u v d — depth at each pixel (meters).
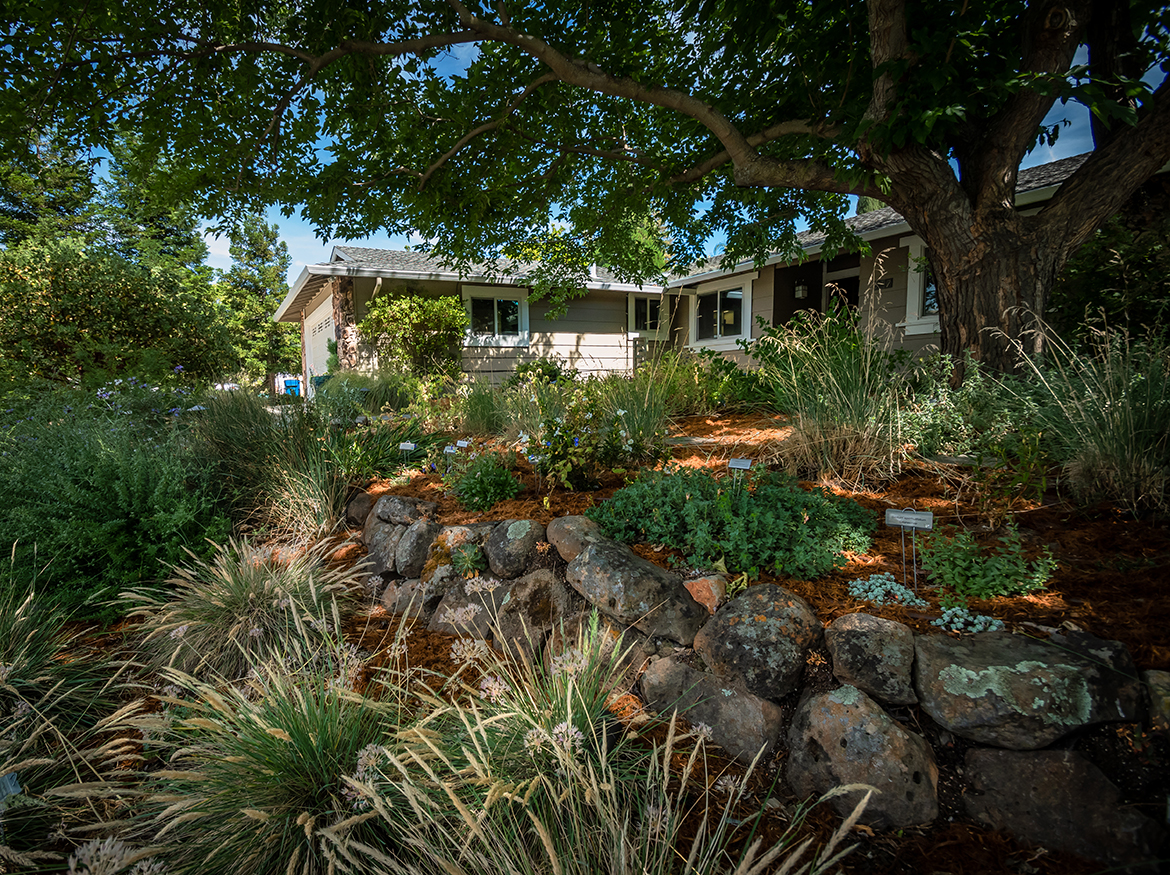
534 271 9.19
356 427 4.53
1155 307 4.77
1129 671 1.40
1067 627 1.58
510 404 5.23
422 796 1.28
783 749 1.63
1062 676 1.40
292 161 5.48
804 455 3.21
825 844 1.38
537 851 1.39
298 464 3.71
